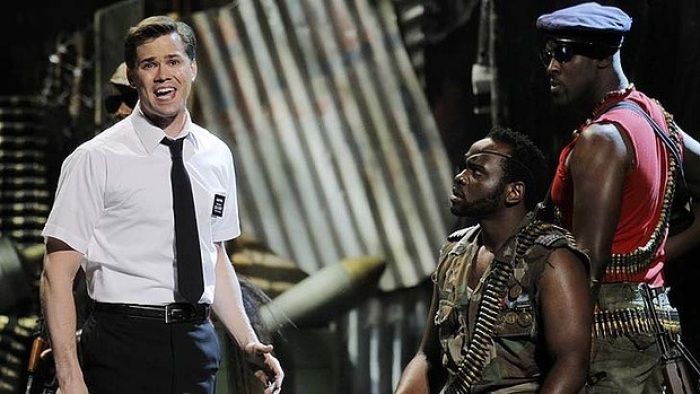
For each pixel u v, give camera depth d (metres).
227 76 22.12
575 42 11.26
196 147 11.48
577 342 10.13
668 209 11.32
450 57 21.19
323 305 21.38
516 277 10.34
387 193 21.55
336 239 21.77
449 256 10.98
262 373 12.03
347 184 21.69
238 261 21.91
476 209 10.60
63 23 25.95
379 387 21.50
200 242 11.34
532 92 19.05
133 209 11.10
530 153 10.70
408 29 21.47
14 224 24.75
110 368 11.12
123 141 11.20
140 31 11.10
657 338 11.05
